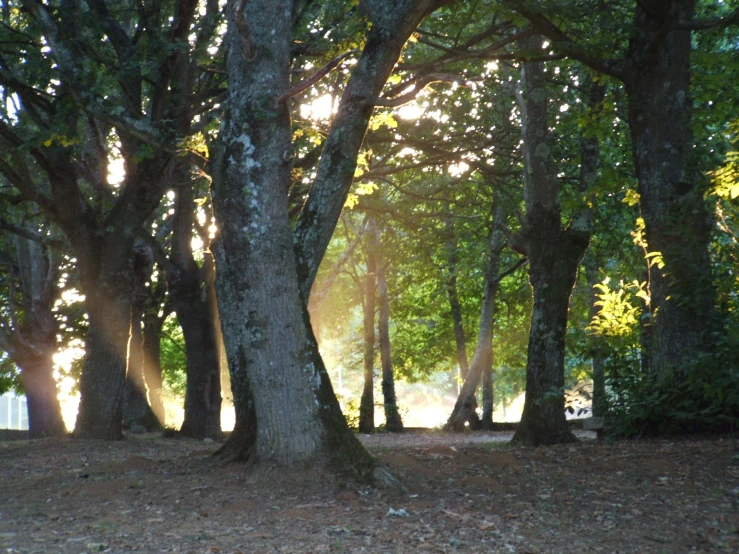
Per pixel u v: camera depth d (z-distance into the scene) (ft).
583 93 61.93
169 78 51.29
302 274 32.27
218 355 70.64
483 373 99.76
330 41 45.21
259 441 29.63
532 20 41.52
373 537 22.24
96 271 58.08
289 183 30.58
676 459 32.37
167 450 51.57
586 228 44.60
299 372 29.25
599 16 44.32
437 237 89.04
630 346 41.75
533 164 45.37
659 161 40.83
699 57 42.88
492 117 65.98
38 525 25.09
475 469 33.65
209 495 27.99
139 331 85.15
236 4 28.66
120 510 26.81
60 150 54.85
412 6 32.24
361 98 32.58
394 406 99.66
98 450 49.78
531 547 21.11
